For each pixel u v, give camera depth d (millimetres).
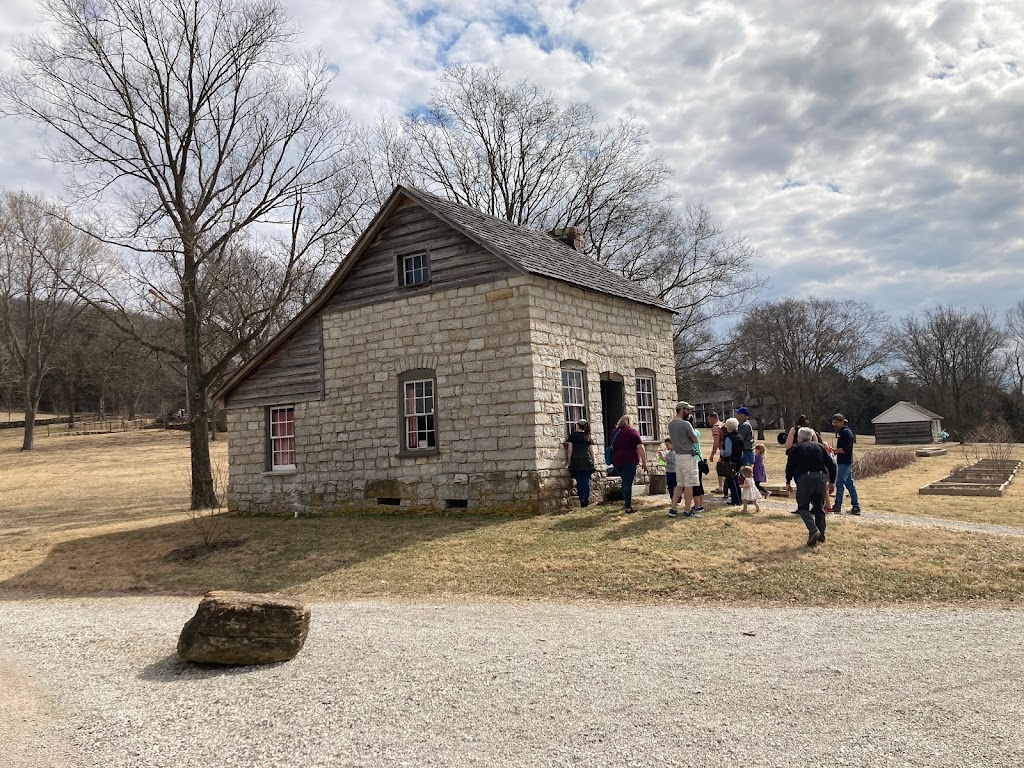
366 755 4785
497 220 18734
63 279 22062
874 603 8266
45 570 13516
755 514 12773
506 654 6789
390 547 12500
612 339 16938
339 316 17094
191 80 21984
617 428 13953
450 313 15336
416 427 15828
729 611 8203
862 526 11602
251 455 18547
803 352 62906
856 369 65312
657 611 8336
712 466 21891
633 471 13656
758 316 63062
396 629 7953
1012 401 65688
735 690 5609
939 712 5047
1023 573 8930
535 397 14156
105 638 8492
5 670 7402
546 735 4922
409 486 15633
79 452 44281
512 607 8836
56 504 25500
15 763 5043
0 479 33625
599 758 4547
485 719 5246
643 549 10742
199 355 22562
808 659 6312
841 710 5145
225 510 20328
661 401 18516
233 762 4820
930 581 8828
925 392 73500
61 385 66000
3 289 45000
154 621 9352
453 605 9086
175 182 22297
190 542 14805
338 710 5613
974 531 11156
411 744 4902
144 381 65188
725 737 4773
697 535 11312
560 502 14469
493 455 14531
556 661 6500
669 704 5367
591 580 9727
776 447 45094
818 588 8820
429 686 6008
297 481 17516
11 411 75500
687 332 36594
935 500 16109
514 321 14469
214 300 24203
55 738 5461
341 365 16953
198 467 22141
